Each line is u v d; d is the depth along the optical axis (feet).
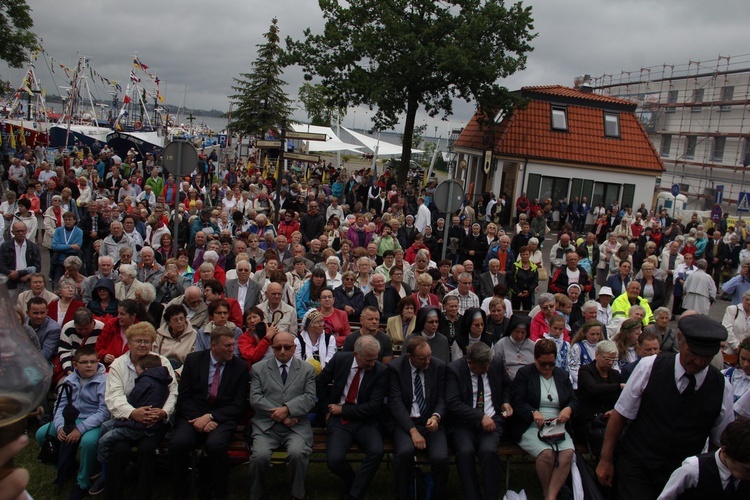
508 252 40.60
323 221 50.01
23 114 211.82
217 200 77.56
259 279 32.32
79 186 59.93
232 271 32.27
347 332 26.78
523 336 24.02
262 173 107.55
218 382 20.02
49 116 222.69
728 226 77.61
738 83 133.59
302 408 19.84
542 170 98.02
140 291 26.27
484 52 90.17
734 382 20.53
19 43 92.84
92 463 19.15
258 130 123.34
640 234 67.10
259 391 20.17
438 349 24.25
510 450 20.40
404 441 19.63
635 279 37.29
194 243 39.14
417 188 104.42
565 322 26.17
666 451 15.52
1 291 6.00
